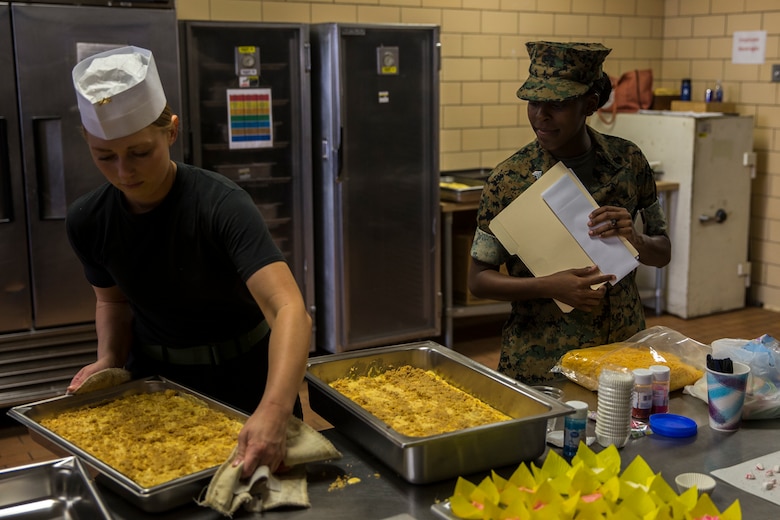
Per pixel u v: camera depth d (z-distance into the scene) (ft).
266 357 6.88
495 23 18.17
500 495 4.64
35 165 12.48
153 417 5.89
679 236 18.16
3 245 12.52
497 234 7.28
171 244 5.88
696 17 19.72
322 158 15.19
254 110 14.39
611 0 19.67
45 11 12.14
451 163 18.30
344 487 5.10
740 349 6.45
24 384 12.94
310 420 12.57
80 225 6.06
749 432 5.94
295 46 14.48
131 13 12.71
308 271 15.31
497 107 18.62
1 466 11.27
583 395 6.67
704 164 17.76
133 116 5.12
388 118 15.12
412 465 4.99
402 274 15.89
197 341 6.57
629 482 4.81
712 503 4.54
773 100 18.26
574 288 6.93
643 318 7.79
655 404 6.20
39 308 12.92
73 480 4.99
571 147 7.27
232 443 5.43
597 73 6.93
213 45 13.96
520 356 7.48
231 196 5.75
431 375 6.66
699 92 19.93
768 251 18.97
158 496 4.66
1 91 12.12
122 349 6.75
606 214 7.05
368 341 15.79
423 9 17.29
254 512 4.80
